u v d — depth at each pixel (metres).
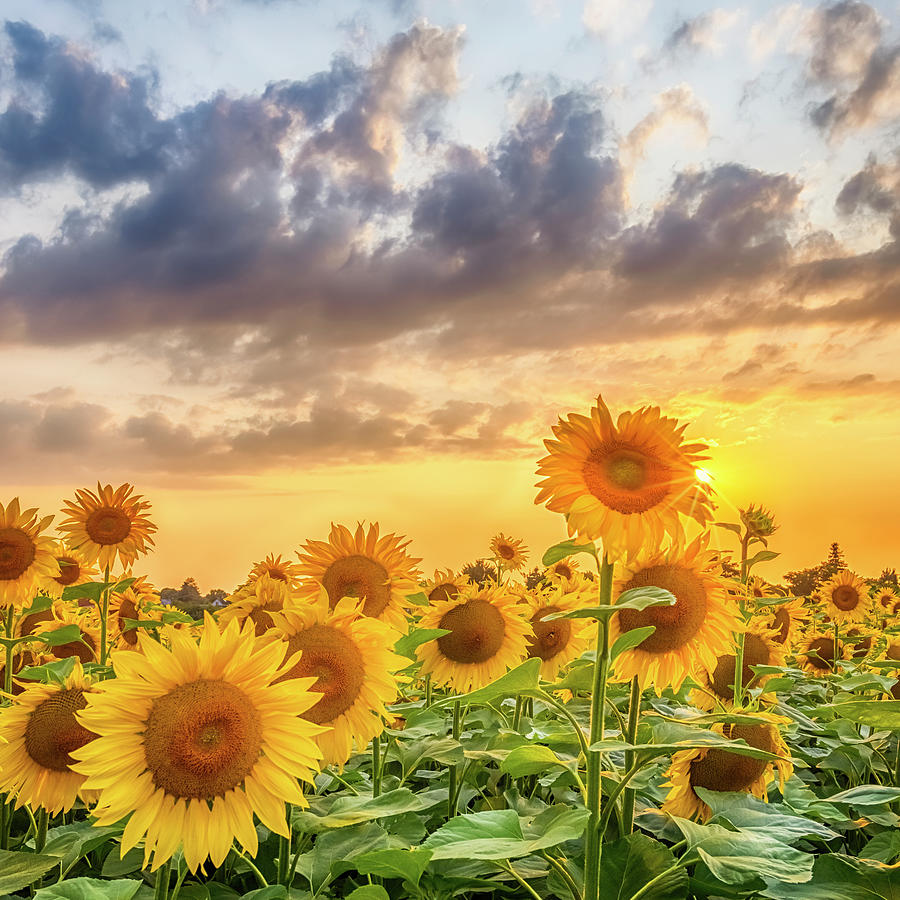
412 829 1.44
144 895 1.32
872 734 1.90
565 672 2.30
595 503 1.33
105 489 2.92
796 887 1.16
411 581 2.01
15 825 1.77
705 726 1.55
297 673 1.39
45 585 2.44
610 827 1.51
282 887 1.20
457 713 1.93
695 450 1.34
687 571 1.60
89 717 1.11
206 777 1.12
